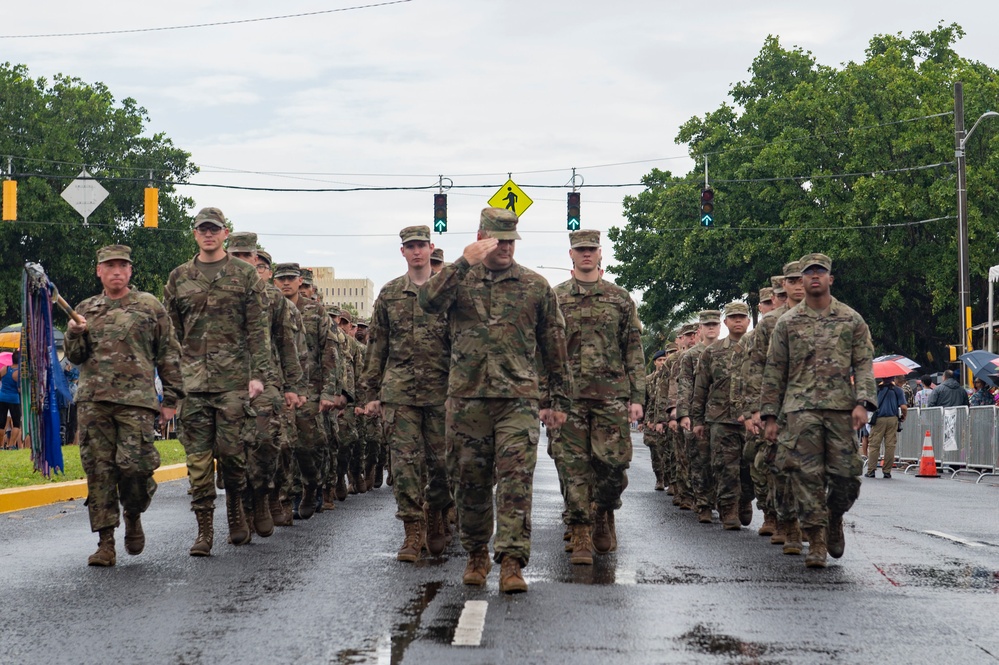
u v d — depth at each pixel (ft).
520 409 28.53
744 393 39.96
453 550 36.50
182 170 208.44
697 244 189.98
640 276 207.41
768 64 197.57
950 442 88.17
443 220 118.73
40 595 27.53
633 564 33.53
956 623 24.72
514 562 28.27
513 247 28.96
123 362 32.53
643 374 35.76
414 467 34.09
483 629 23.71
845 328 34.17
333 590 28.37
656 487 67.31
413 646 22.16
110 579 29.96
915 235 179.42
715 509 52.70
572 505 33.83
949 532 42.70
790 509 36.47
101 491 32.32
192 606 26.18
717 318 47.60
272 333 37.88
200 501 34.76
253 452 38.37
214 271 35.53
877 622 24.77
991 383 99.19
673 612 25.68
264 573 31.09
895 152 175.73
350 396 48.42
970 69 180.65
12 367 85.51
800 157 180.65
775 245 182.29
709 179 193.16
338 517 47.19
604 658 21.29
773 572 32.01
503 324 28.55
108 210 199.11
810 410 33.86
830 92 184.75
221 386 35.17
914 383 134.31
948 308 182.29
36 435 37.40
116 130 206.28
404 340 34.27
